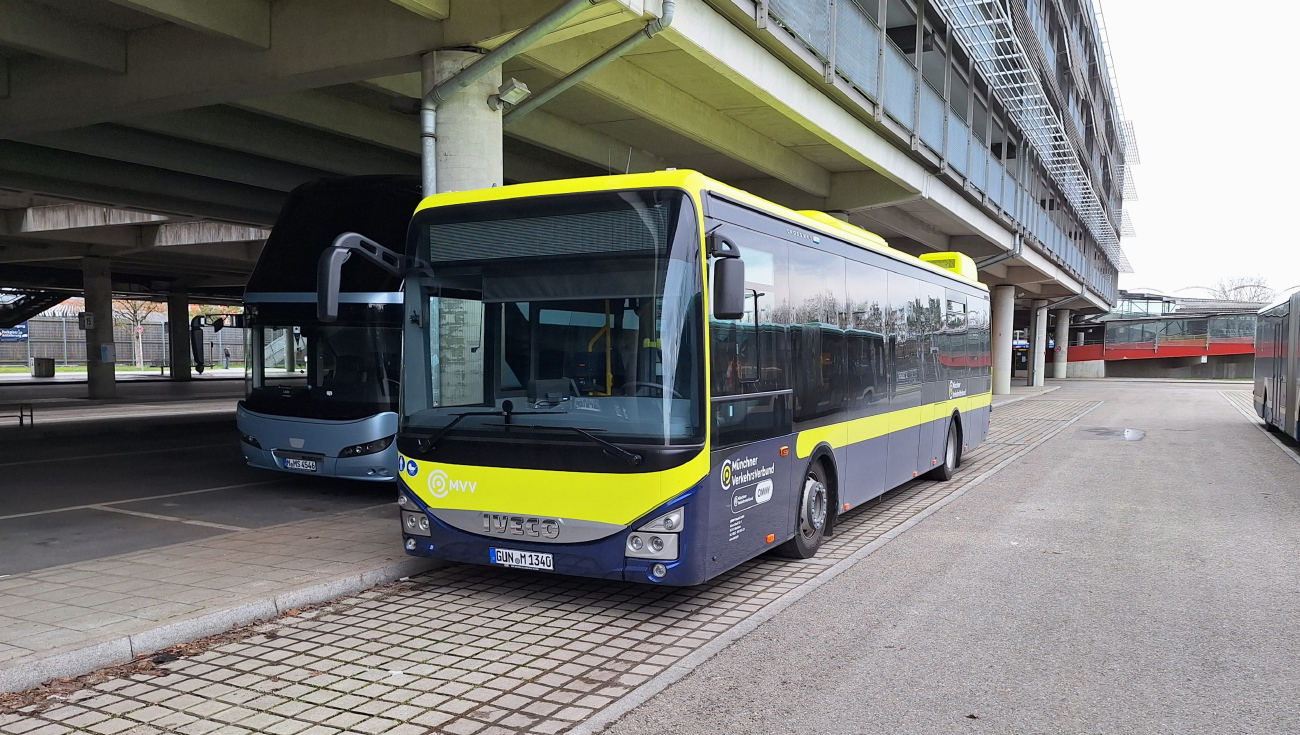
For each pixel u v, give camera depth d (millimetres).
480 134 8703
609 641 5477
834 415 8031
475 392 6160
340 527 8289
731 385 6066
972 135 19547
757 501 6508
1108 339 71062
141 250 27953
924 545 8328
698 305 5699
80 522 8844
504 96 8617
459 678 4828
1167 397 38250
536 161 15828
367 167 14680
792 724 4211
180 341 45438
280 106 11258
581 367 5863
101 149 12812
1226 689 4676
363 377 10164
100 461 13828
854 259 8648
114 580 6332
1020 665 5043
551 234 6016
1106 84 44156
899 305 10078
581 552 5766
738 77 10703
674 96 12359
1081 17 35531
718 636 5570
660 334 5672
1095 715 4328
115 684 4688
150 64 9742
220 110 12516
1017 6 17547
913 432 10648
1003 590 6691
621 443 5668
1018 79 19688
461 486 6133
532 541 5906
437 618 5934
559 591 6602
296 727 4168
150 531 8383
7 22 8797
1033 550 8102
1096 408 30469
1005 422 24172
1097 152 43969
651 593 6578
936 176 18234
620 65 11156
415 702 4480
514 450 5941
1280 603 6340
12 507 9719
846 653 5250
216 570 6637
